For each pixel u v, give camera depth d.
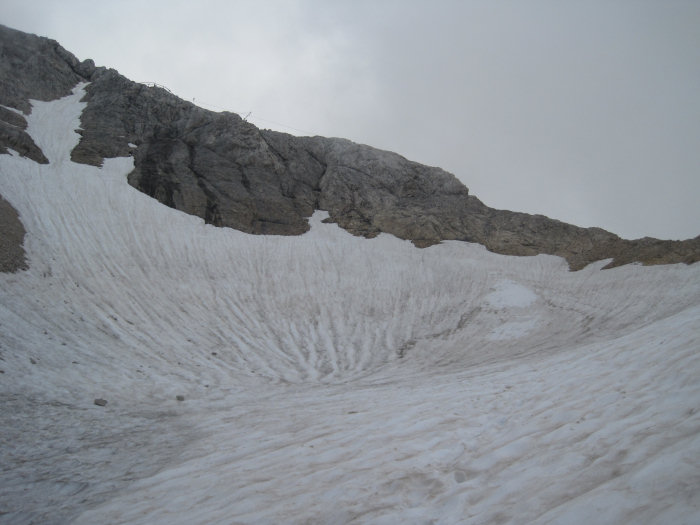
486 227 39.53
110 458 7.53
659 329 10.80
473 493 4.58
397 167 45.06
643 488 3.55
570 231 38.59
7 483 6.43
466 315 25.23
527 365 13.32
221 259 28.05
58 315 17.28
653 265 28.92
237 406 11.54
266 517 4.75
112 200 29.16
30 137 31.50
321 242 33.81
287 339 20.86
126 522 5.08
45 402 10.37
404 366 18.05
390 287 28.83
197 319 21.23
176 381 13.86
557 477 4.41
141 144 37.59
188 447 8.00
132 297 21.23
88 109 39.50
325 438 7.45
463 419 7.42
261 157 40.56
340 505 4.80
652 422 5.12
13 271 18.72
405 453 6.14
